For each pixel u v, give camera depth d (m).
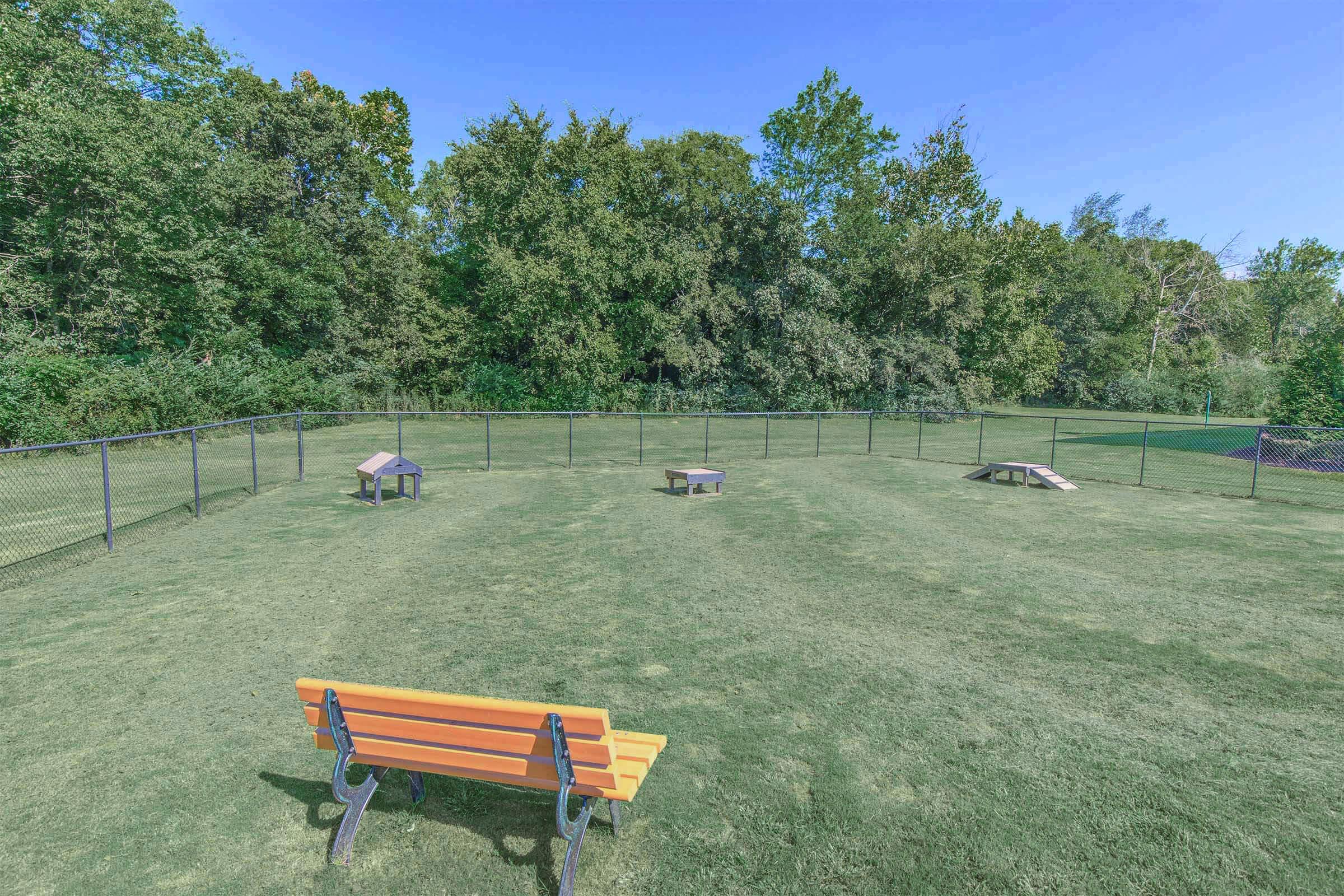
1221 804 3.76
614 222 35.06
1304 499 14.53
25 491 14.13
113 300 24.08
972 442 27.53
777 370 38.25
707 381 40.38
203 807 3.73
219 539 10.41
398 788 3.95
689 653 6.01
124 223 23.70
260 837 3.49
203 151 26.98
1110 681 5.47
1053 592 7.87
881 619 6.96
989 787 3.93
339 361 33.84
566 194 37.28
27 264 24.05
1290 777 4.05
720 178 40.81
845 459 21.59
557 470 18.73
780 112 43.03
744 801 3.78
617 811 3.48
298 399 28.61
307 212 34.12
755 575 8.57
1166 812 3.68
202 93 29.72
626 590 7.95
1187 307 68.62
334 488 15.23
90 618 6.87
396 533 10.88
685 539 10.55
